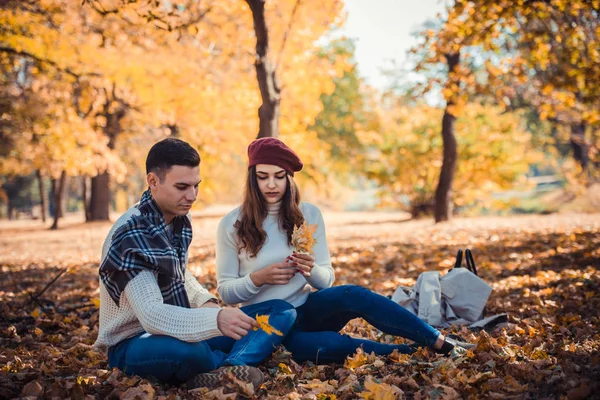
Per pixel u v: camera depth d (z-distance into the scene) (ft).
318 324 11.32
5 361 11.43
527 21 31.24
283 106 39.29
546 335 12.17
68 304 18.76
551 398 8.29
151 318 8.54
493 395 8.44
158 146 9.05
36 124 50.26
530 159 67.41
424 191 68.13
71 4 33.81
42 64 40.75
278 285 11.12
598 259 22.57
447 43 33.88
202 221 75.36
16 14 35.06
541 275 19.98
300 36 33.68
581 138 77.66
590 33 32.17
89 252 39.32
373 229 50.83
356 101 101.60
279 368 10.14
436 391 8.77
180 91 44.27
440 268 23.21
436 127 66.59
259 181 11.18
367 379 9.14
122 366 9.46
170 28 22.15
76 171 53.11
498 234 35.37
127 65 41.11
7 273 28.50
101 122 53.11
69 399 8.72
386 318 10.52
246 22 32.53
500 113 69.67
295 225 10.99
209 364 9.28
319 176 94.99
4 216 188.24
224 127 52.03
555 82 32.99
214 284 22.04
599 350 10.50
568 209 78.23
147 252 8.74
